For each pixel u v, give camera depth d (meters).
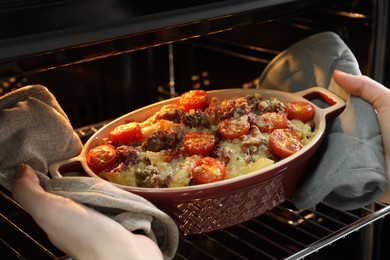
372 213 0.91
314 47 0.98
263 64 1.15
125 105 1.23
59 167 0.76
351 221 1.07
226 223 0.79
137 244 0.66
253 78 1.18
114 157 0.78
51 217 0.65
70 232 0.64
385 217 1.06
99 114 1.23
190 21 0.72
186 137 0.81
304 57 0.98
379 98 0.87
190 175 0.76
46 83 1.15
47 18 0.61
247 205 0.78
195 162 0.76
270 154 0.80
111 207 0.67
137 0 0.67
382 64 0.98
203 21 0.75
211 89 1.27
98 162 0.78
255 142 0.80
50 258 0.94
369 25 0.96
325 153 0.86
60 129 0.79
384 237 1.08
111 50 0.74
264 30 1.12
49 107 0.80
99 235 0.64
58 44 0.63
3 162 0.74
